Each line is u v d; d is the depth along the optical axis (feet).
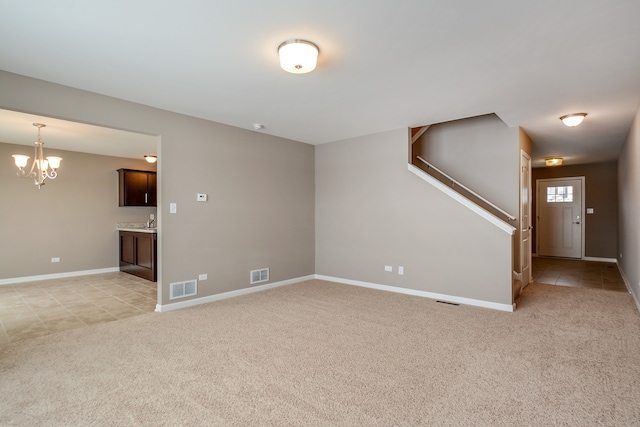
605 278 18.75
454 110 12.80
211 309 13.10
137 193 22.97
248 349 9.33
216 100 11.76
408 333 10.46
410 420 6.18
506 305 12.84
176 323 11.48
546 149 20.39
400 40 7.66
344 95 11.24
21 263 19.04
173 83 10.21
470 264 13.73
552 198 27.48
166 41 7.72
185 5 6.32
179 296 13.28
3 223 18.52
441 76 9.64
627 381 7.49
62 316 12.50
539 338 10.00
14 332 10.85
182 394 7.08
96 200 21.89
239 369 8.18
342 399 6.87
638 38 7.48
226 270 14.83
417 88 10.57
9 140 17.85
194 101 11.87
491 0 6.18
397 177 15.83
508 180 15.01
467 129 16.17
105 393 7.13
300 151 18.37
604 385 7.33
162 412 6.44
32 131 15.75
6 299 15.08
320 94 11.14
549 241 27.63
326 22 6.94
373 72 9.39
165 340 10.00
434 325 11.18
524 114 13.24
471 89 10.62
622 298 14.42
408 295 15.19
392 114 13.41
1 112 12.80
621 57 8.41
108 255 22.38
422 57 8.48
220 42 7.77
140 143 18.56
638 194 12.52
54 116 10.19
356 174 17.33
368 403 6.72
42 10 6.46
